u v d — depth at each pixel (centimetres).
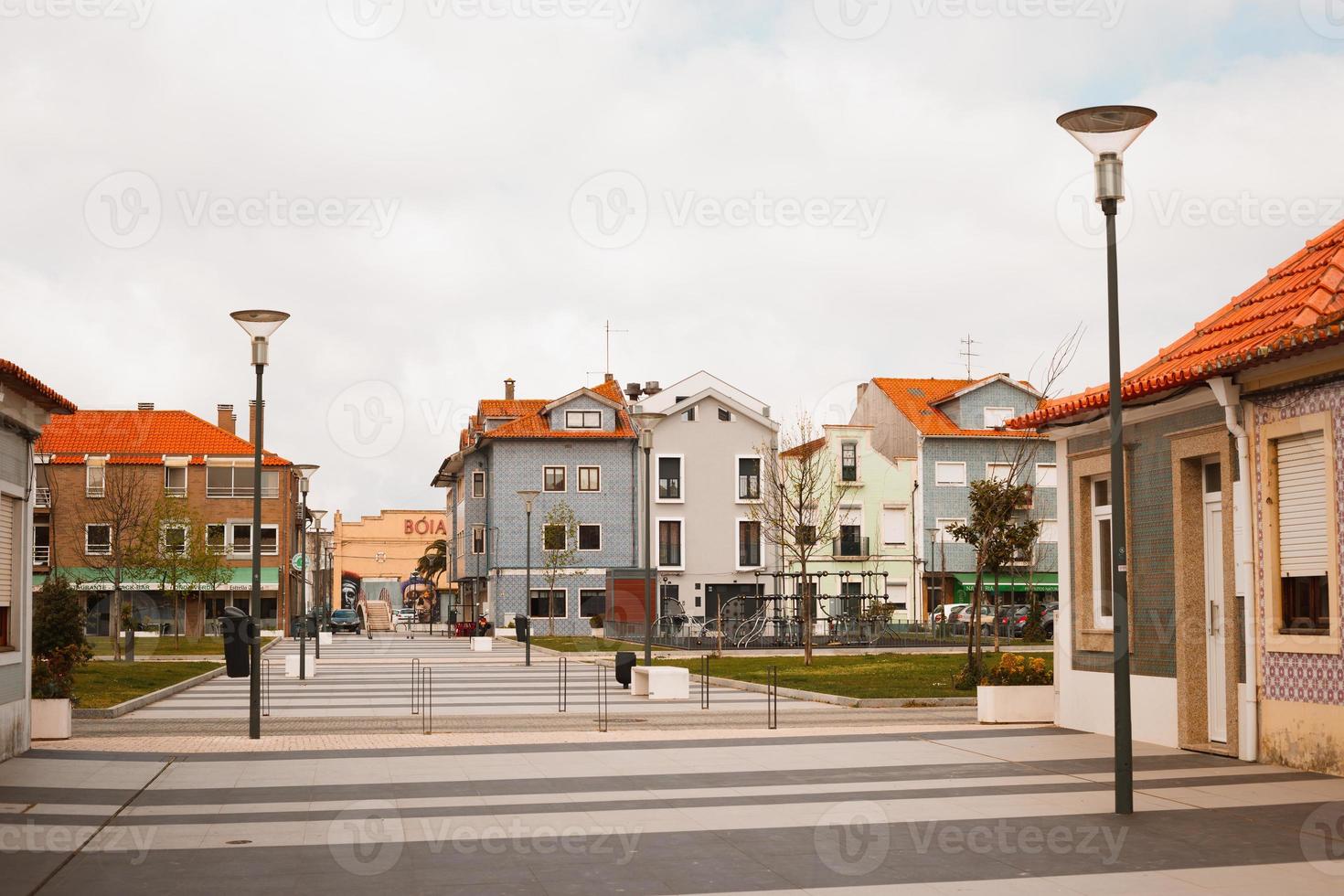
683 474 6619
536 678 3284
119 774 1373
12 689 1558
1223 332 1677
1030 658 1948
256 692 1745
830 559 6450
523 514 6688
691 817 1101
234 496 6875
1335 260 1537
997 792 1227
